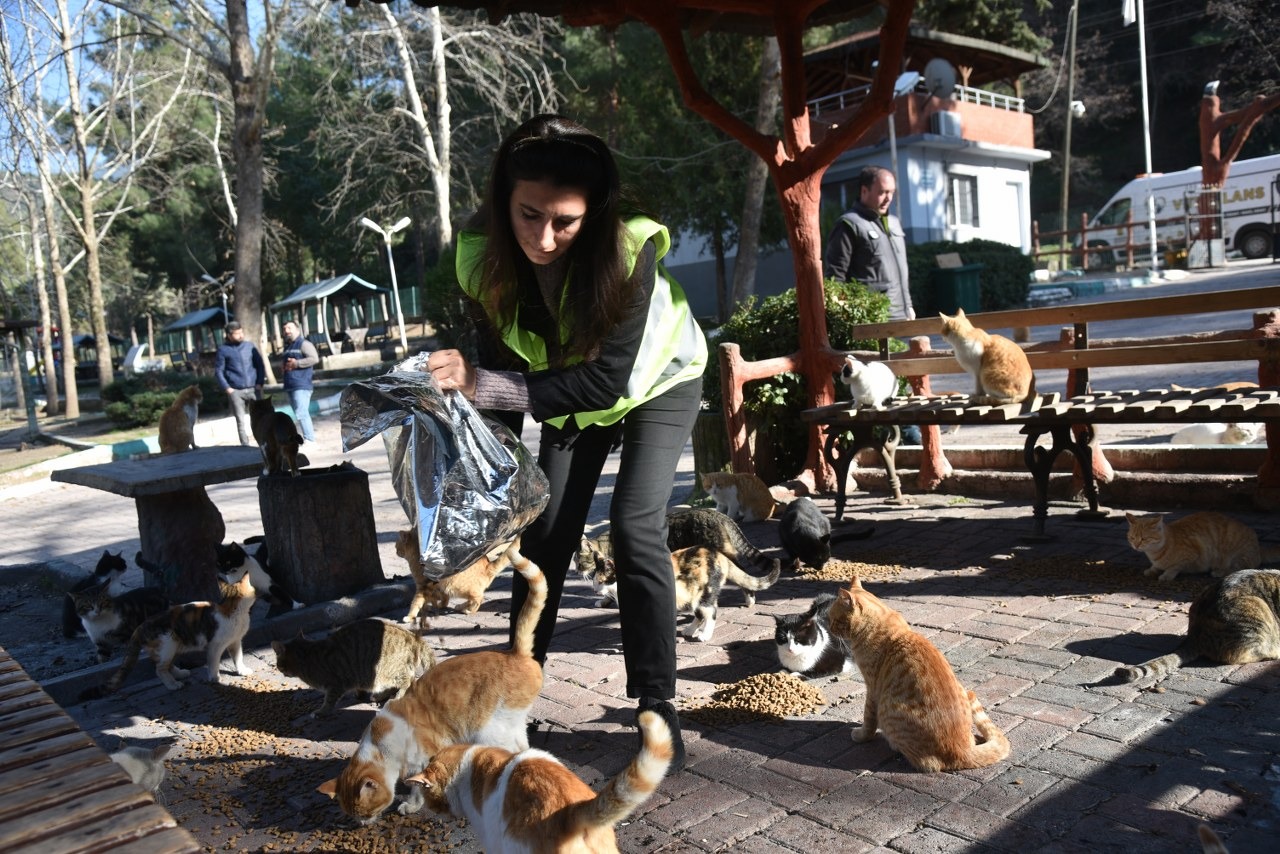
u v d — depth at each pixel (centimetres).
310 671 397
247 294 2256
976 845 270
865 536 620
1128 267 3119
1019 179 3231
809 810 297
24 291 4141
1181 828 269
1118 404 529
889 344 757
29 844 145
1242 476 621
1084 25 4928
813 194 750
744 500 713
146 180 3719
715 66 2370
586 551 534
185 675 483
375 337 4316
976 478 726
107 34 2805
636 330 290
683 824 294
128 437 2061
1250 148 4666
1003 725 342
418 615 536
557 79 2883
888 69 695
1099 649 405
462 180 3391
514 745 321
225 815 326
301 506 564
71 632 585
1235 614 374
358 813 302
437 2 655
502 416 343
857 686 397
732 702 383
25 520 1215
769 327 827
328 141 3247
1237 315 1609
